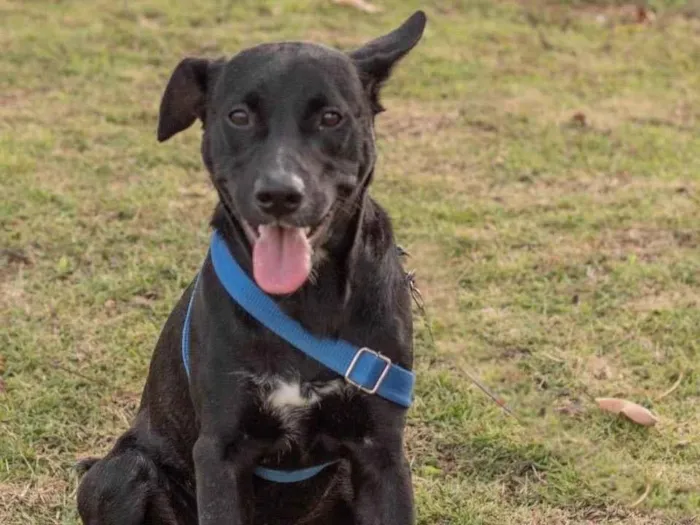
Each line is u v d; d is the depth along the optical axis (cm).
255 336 130
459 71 279
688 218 213
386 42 136
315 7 312
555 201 219
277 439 133
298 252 127
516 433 166
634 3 337
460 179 227
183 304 141
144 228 204
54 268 193
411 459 162
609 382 175
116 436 165
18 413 166
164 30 291
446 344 182
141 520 140
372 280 132
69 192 213
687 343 182
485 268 198
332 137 130
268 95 129
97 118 245
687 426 167
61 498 155
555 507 156
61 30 288
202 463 132
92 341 179
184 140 238
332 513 145
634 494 157
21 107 248
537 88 274
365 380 130
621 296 192
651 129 253
